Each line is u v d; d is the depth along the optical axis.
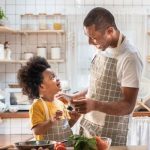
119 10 4.15
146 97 3.82
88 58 4.17
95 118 2.14
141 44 4.15
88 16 2.00
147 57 4.13
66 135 2.16
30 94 2.27
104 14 2.00
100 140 1.56
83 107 1.92
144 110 3.84
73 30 4.19
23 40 4.26
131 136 3.54
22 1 4.25
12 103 3.80
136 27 4.16
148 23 4.17
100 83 2.16
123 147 1.89
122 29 4.16
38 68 2.25
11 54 4.25
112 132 2.12
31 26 4.15
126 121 2.14
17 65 4.25
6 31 4.09
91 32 1.99
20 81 2.30
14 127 3.73
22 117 3.71
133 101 1.98
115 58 2.09
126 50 2.04
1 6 4.25
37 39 4.26
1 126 3.73
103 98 2.14
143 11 4.15
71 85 4.19
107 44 2.04
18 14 4.25
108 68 2.12
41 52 4.09
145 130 3.55
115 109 1.94
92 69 2.26
